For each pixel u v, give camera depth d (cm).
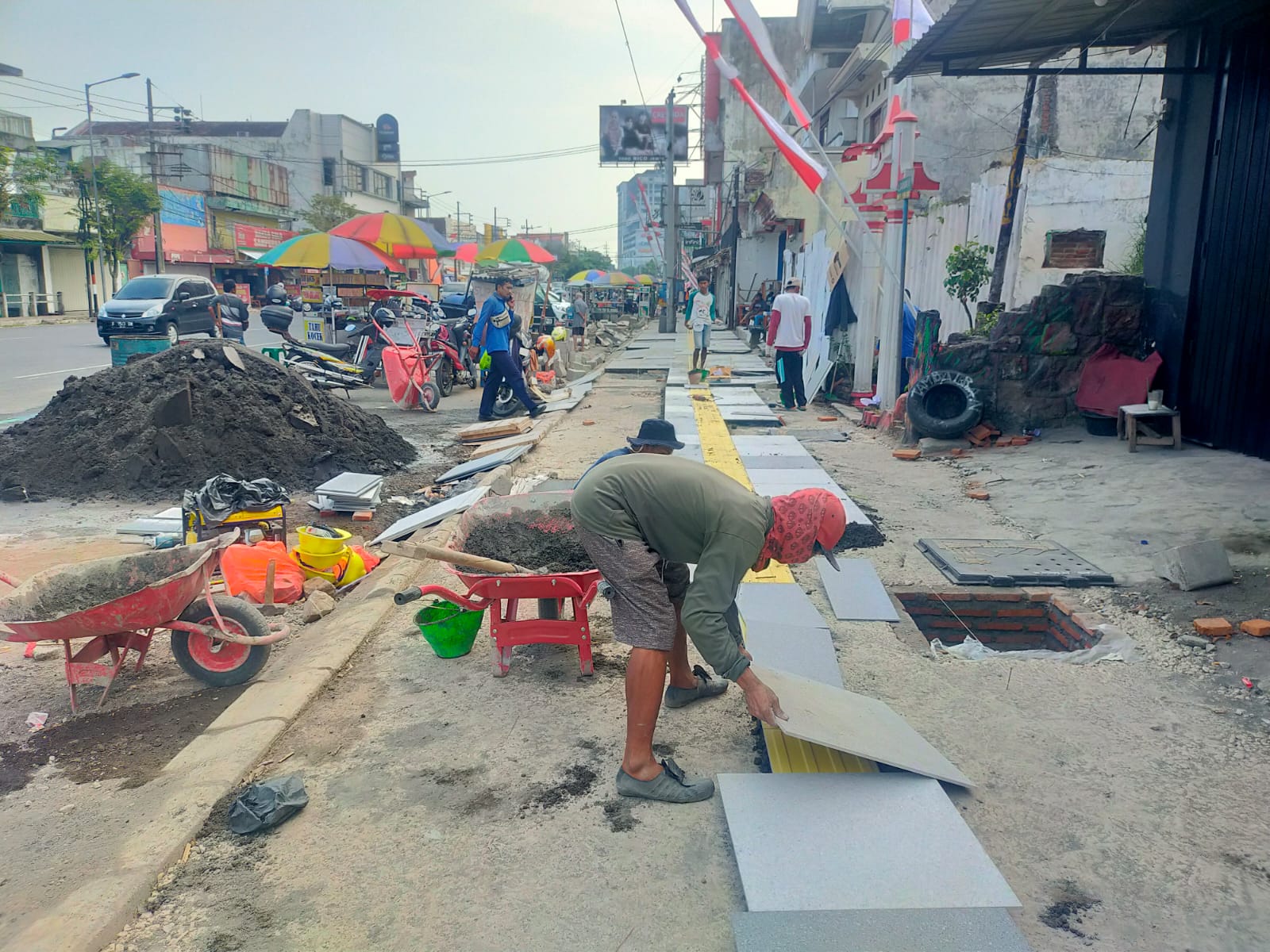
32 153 4512
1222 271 775
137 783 344
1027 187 1278
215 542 425
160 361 862
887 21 1684
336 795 328
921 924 247
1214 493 653
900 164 1071
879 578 551
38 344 2344
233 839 303
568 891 275
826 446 992
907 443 973
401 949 251
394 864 289
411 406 1335
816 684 378
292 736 372
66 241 4066
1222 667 420
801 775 323
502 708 396
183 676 445
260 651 429
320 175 7588
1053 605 513
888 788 312
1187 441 825
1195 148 805
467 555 412
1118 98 1497
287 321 1316
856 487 787
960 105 1558
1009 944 239
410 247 1567
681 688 391
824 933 244
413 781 337
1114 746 354
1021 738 362
